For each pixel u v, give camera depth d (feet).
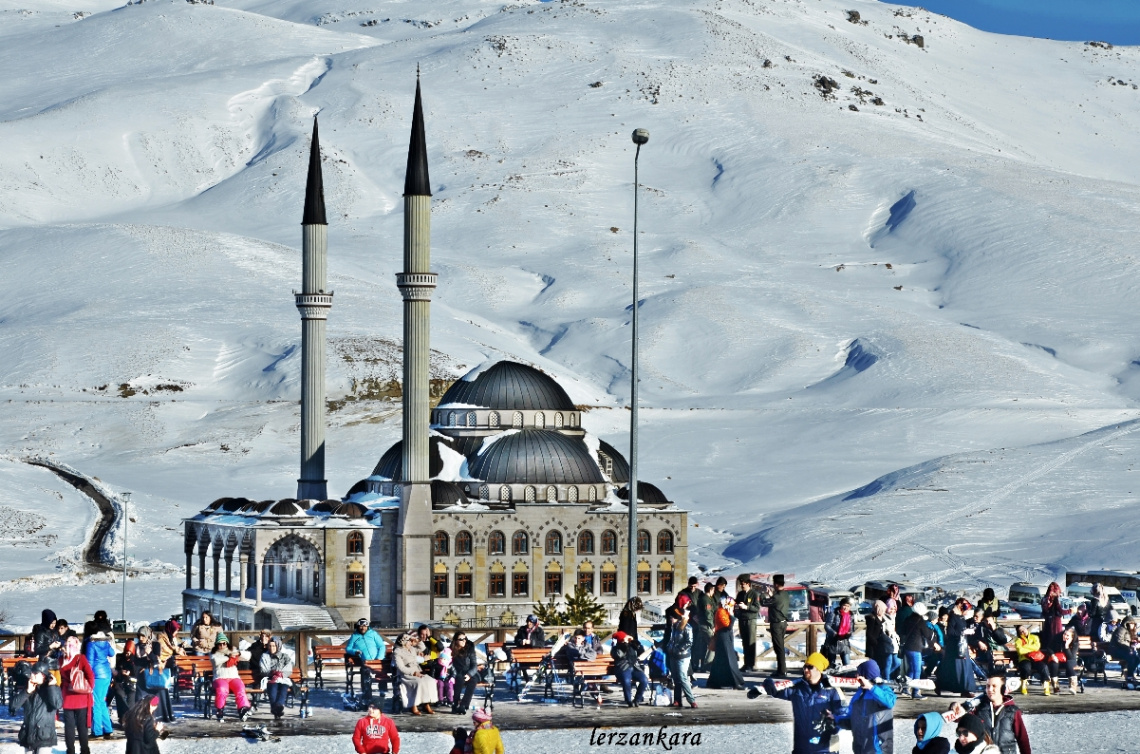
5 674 290.97
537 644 306.14
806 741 229.25
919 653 286.87
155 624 440.45
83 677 232.94
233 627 552.00
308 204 592.19
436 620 552.41
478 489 574.56
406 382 547.08
